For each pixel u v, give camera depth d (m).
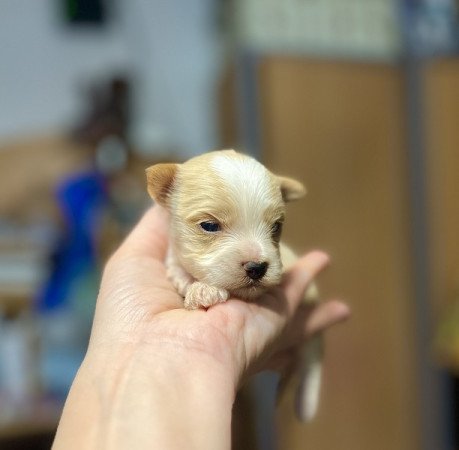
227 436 0.18
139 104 0.59
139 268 0.23
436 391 0.53
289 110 0.44
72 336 0.47
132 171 0.53
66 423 0.18
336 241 0.48
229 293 0.21
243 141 0.43
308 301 0.25
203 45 0.60
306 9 0.45
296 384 0.27
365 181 0.49
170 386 0.18
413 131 0.50
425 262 0.52
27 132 0.55
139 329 0.20
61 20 0.56
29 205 0.51
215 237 0.20
